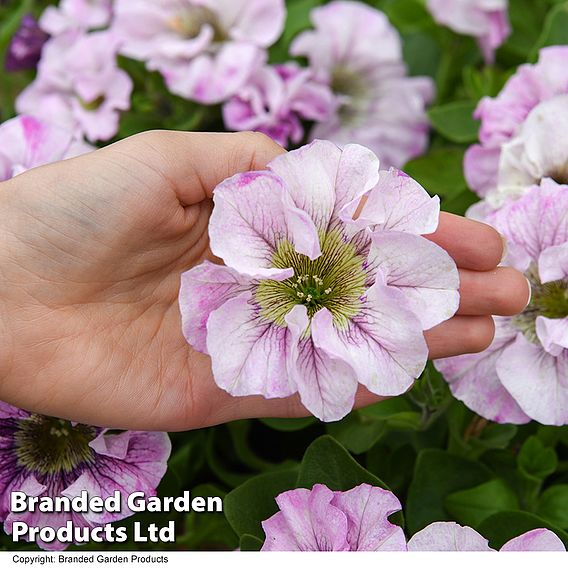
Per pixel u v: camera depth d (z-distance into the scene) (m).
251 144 0.40
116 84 0.53
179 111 0.55
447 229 0.39
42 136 0.45
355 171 0.36
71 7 0.58
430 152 0.56
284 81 0.53
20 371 0.40
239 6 0.53
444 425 0.45
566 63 0.46
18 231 0.39
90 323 0.41
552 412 0.40
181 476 0.45
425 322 0.35
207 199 0.41
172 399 0.41
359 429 0.44
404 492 0.45
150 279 0.41
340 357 0.34
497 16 0.56
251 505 0.40
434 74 0.62
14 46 0.58
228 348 0.35
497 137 0.46
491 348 0.41
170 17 0.54
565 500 0.43
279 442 0.49
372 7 0.62
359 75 0.58
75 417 0.41
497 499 0.42
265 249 0.36
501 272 0.40
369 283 0.36
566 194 0.40
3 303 0.40
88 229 0.39
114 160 0.39
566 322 0.40
